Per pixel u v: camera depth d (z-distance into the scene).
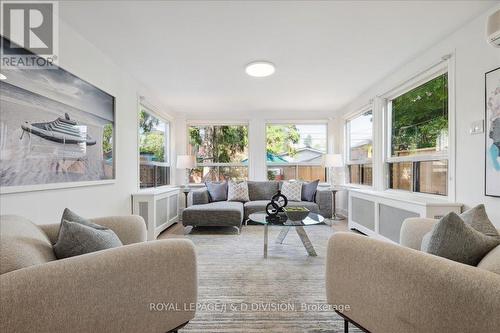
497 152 1.82
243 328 1.43
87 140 2.26
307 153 5.18
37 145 1.71
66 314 0.81
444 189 2.47
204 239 3.27
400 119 3.21
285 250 2.80
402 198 2.56
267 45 2.38
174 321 1.12
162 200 3.60
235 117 5.07
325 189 4.40
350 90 3.78
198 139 5.20
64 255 1.04
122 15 1.90
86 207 2.25
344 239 1.22
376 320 1.05
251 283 1.99
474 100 2.02
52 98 1.84
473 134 2.03
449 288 0.81
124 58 2.64
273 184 4.69
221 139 5.20
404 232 1.60
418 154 2.86
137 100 3.33
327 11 1.87
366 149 4.08
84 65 2.22
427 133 2.71
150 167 3.99
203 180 5.17
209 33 2.16
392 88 3.12
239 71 3.01
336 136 5.05
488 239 0.98
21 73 1.60
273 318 1.53
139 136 3.44
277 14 1.90
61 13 1.86
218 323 1.48
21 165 1.59
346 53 2.56
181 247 1.14
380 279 1.03
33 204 1.69
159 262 1.05
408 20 2.00
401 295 0.95
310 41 2.31
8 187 1.50
